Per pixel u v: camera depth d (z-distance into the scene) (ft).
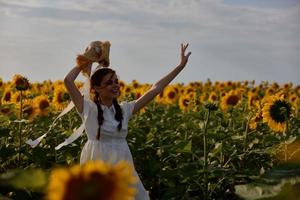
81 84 39.78
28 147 26.09
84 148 18.12
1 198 9.10
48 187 5.99
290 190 9.25
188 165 21.12
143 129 33.27
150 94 19.22
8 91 33.81
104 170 5.93
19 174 6.32
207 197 21.11
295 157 9.86
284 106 21.77
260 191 9.59
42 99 29.71
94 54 18.16
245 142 26.86
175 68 19.57
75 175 5.87
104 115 17.88
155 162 24.22
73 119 32.40
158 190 24.30
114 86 17.99
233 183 23.02
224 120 34.73
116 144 17.94
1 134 22.67
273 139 26.35
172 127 35.99
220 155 26.35
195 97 43.21
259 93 55.62
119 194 5.90
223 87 70.79
